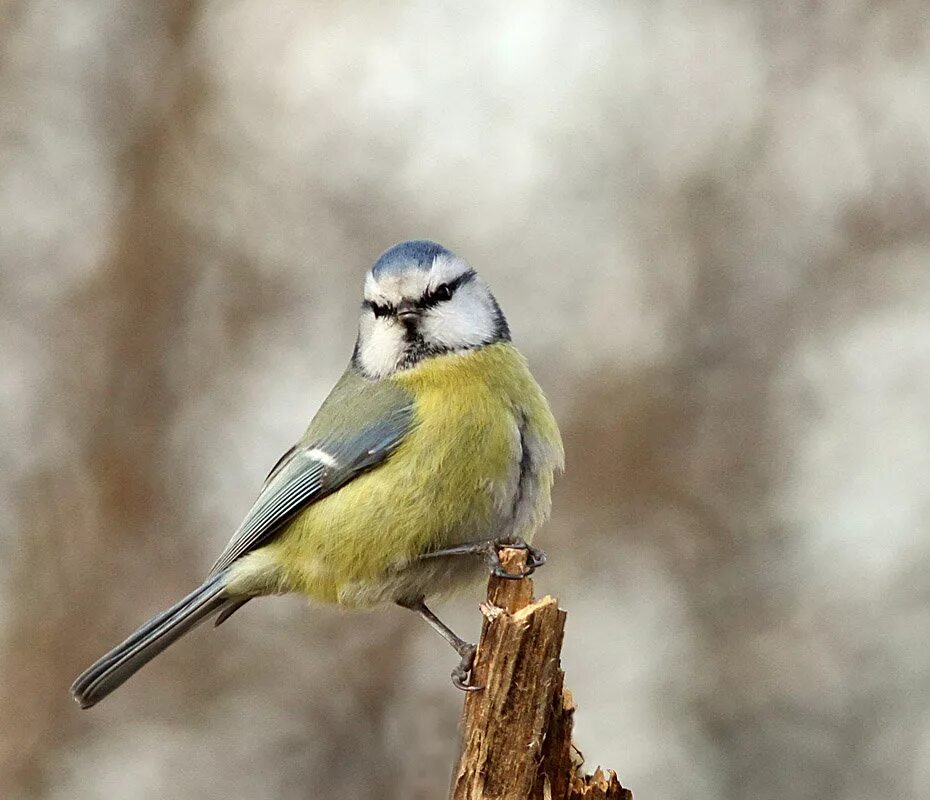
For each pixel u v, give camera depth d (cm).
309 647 1244
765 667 1238
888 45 1452
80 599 1269
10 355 1402
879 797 1186
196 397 1366
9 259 1429
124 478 1322
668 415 1312
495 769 609
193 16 1470
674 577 1273
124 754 1236
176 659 1241
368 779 1198
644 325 1382
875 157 1424
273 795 1201
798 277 1405
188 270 1407
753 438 1317
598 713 1235
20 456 1349
